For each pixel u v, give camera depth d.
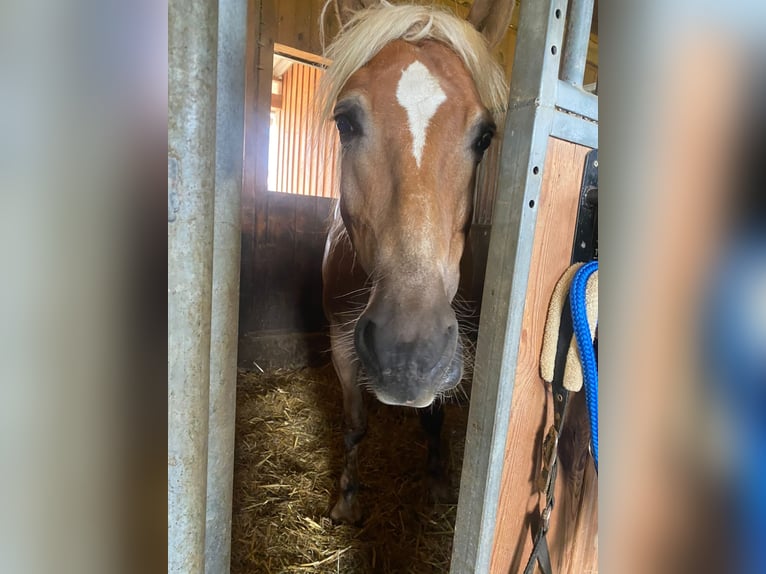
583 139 0.55
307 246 2.55
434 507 1.40
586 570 0.80
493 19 1.03
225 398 0.44
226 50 0.40
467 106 0.83
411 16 0.88
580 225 0.59
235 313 0.44
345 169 0.91
